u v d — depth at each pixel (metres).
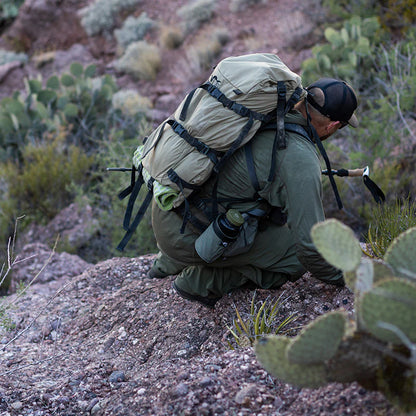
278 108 2.24
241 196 2.39
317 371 1.54
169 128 2.40
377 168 5.18
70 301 3.48
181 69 11.73
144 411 1.99
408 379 1.48
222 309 2.77
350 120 2.44
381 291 1.36
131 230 2.58
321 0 10.23
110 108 8.70
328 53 7.53
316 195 2.25
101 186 6.05
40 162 6.70
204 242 2.40
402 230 2.72
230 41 11.67
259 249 2.59
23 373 2.62
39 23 14.70
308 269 2.40
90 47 14.02
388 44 7.46
